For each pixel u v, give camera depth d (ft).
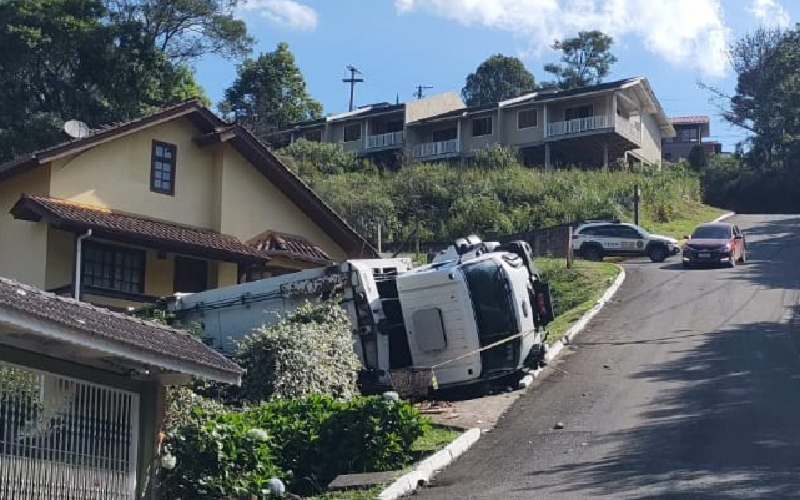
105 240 82.84
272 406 48.83
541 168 220.23
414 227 172.65
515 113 230.48
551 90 262.88
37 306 31.45
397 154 225.76
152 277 87.92
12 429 31.71
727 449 46.68
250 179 95.71
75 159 83.66
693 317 91.86
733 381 64.18
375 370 64.95
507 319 65.77
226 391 56.34
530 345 68.49
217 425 41.73
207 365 35.14
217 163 93.61
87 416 33.91
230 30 189.26
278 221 97.96
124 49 176.04
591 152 233.14
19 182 84.23
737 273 122.62
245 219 94.68
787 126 257.96
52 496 32.45
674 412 56.08
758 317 90.63
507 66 352.08
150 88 178.60
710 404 57.52
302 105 269.03
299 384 56.39
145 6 181.57
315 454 45.96
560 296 109.81
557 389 65.57
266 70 265.34
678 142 336.70
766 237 169.07
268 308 67.77
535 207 179.63
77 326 31.01
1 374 31.63
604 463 45.60
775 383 63.05
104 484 34.12
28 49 164.76
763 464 43.39
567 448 49.57
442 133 240.32
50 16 167.43
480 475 45.44
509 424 56.65
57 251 82.79
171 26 185.26
